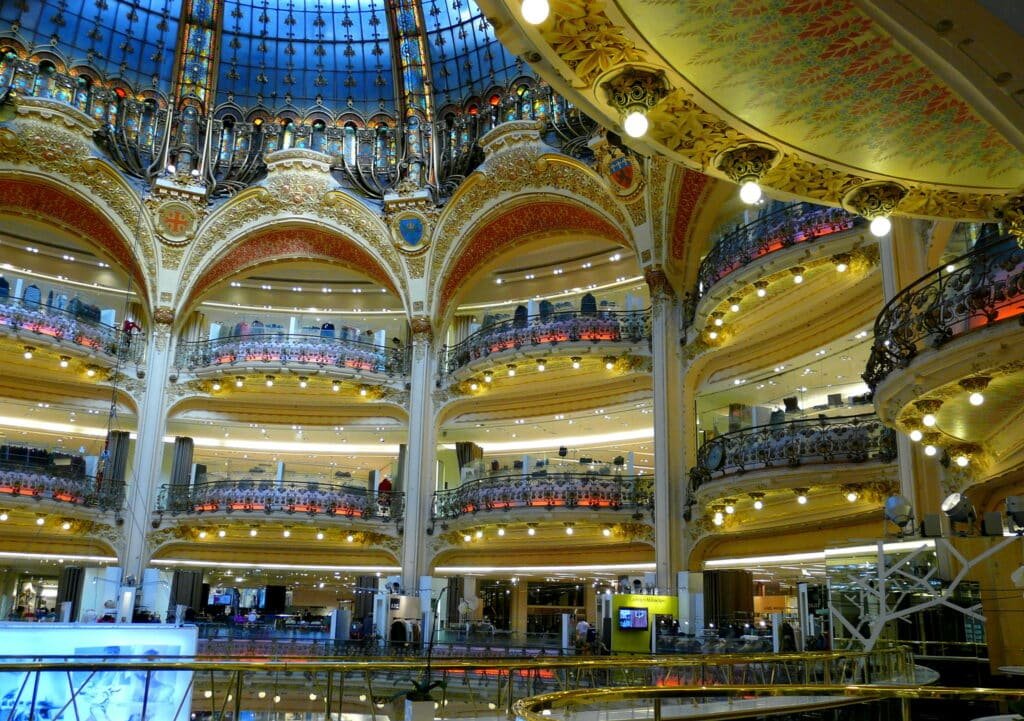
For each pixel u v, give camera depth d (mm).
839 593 13562
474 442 32938
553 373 28781
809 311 20781
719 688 6887
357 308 35281
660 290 25375
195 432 33031
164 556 29219
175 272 30812
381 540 29281
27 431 32094
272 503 28844
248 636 23984
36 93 28156
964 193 7898
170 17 29703
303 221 31094
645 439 31250
